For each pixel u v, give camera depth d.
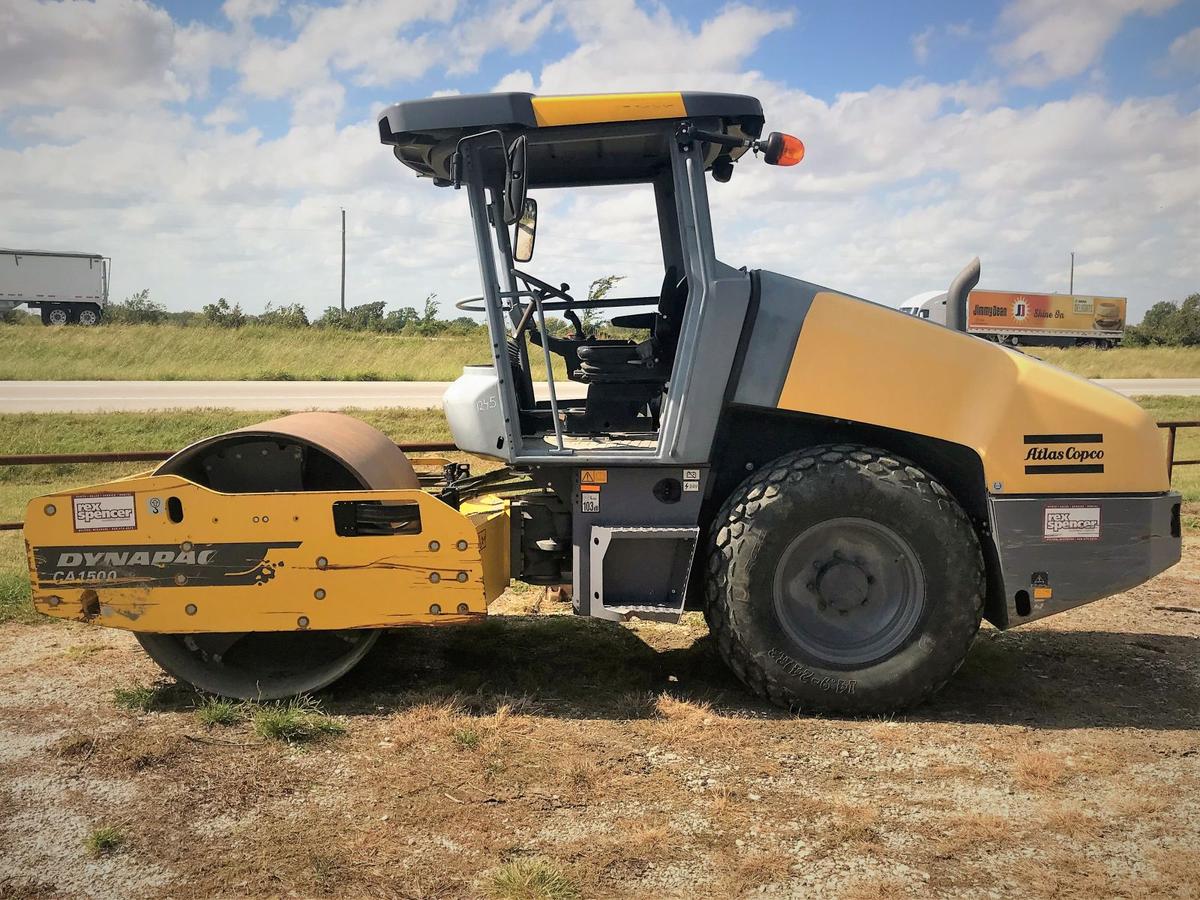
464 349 27.64
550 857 2.90
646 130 3.96
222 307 33.72
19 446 12.34
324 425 4.44
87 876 2.81
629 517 4.12
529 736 3.82
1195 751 3.74
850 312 4.08
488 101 3.85
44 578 4.04
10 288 37.38
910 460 4.24
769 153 3.95
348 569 3.98
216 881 2.78
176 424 13.80
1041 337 45.19
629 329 4.71
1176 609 5.85
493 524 4.18
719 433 4.24
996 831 3.07
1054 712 4.17
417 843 2.99
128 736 3.81
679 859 2.90
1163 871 2.84
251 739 3.79
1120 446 4.04
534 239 4.08
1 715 4.06
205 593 4.01
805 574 4.09
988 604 4.26
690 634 5.27
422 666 4.71
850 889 2.74
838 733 3.88
